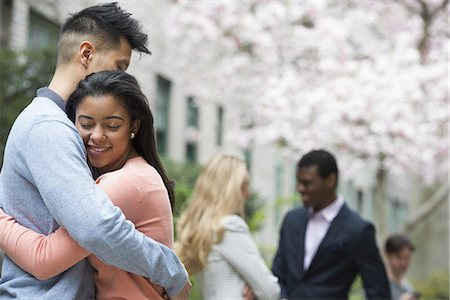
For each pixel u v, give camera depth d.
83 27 3.30
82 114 3.05
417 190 19.08
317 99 11.52
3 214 3.02
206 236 4.87
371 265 5.81
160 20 15.26
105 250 2.80
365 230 5.83
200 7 12.63
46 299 2.92
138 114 3.10
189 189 8.88
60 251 2.86
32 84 9.40
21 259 2.91
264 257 11.80
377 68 11.70
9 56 9.41
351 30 13.52
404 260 8.27
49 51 9.54
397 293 8.23
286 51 12.87
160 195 3.10
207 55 13.76
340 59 12.20
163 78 15.82
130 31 3.34
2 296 2.99
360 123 11.65
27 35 11.30
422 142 11.73
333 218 5.90
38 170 2.87
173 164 11.14
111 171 3.19
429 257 20.56
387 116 11.26
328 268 5.83
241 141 13.45
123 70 3.38
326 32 12.35
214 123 18.27
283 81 11.95
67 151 2.88
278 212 21.72
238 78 13.59
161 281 3.00
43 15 11.72
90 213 2.77
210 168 5.11
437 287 19.05
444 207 20.44
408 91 11.41
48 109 3.02
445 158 12.78
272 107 11.94
